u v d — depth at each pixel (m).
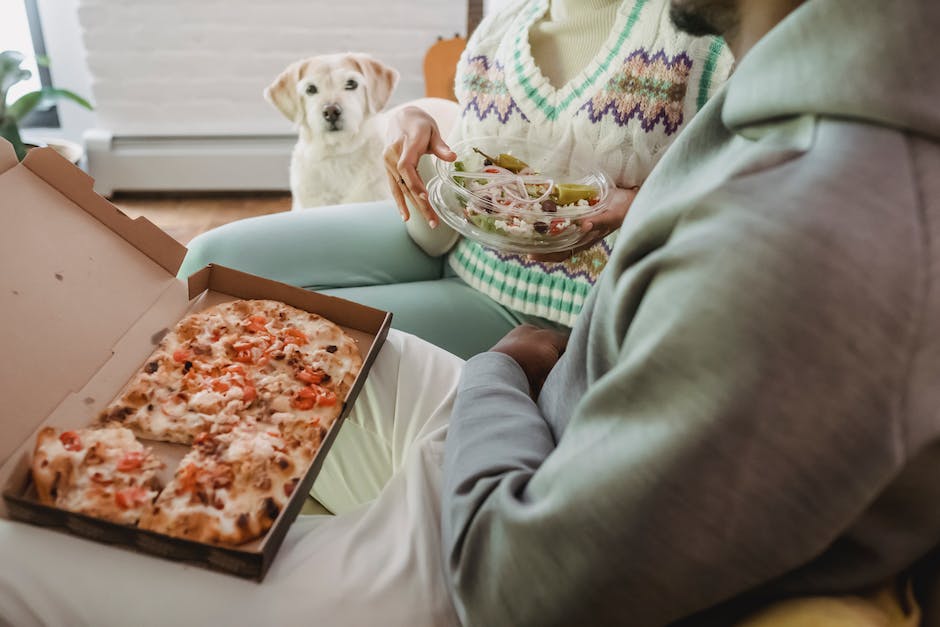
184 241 2.44
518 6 1.24
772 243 0.37
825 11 0.41
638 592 0.44
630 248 0.48
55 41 2.56
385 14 2.57
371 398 0.88
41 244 0.79
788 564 0.41
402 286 1.27
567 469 0.47
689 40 1.06
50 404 0.71
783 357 0.37
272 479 0.68
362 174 2.09
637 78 1.10
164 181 2.69
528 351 0.87
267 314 0.91
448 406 0.85
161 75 2.56
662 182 0.54
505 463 0.59
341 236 1.31
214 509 0.64
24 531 0.62
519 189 1.07
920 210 0.36
